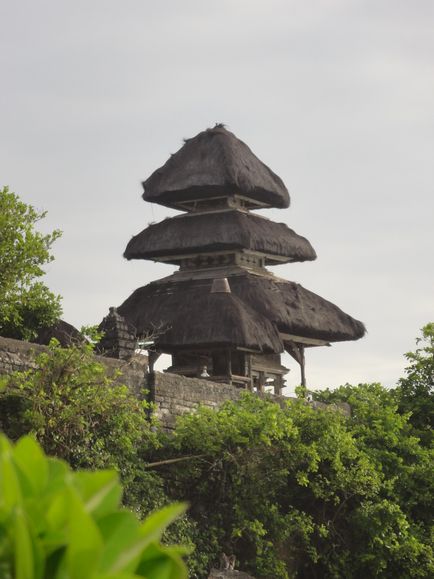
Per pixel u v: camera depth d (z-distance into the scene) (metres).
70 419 31.48
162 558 5.69
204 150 64.38
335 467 38.97
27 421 31.17
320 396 50.00
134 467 34.62
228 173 62.53
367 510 39.59
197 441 36.97
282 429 37.84
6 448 5.47
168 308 57.28
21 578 5.26
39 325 44.84
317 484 38.81
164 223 63.53
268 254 64.06
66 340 44.72
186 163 64.19
